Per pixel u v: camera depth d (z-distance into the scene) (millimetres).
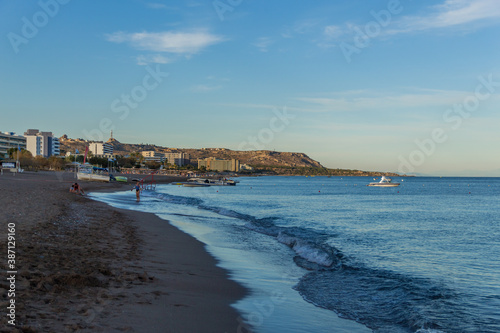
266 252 14906
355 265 13109
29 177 71812
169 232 18312
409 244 17953
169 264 11273
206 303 7840
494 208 43938
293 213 34625
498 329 7473
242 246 15992
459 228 24719
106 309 6590
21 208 19469
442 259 14523
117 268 9742
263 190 96188
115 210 25875
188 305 7520
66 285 7586
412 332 7164
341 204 48688
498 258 14773
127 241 14383
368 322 7652
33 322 5512
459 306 8812
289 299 8875
